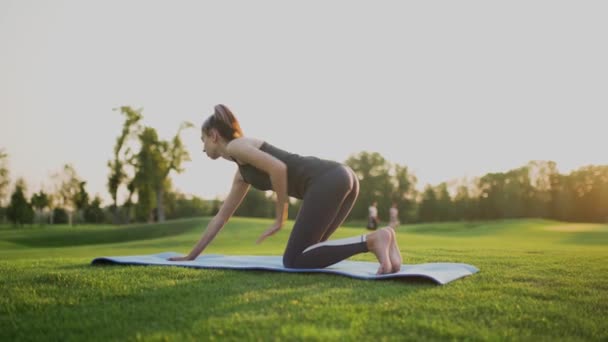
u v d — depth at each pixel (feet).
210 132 14.62
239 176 16.28
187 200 167.02
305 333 7.66
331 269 14.05
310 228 13.67
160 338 7.62
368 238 13.25
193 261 16.47
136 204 140.87
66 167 162.50
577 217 164.25
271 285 11.87
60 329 8.45
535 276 14.44
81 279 12.57
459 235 78.28
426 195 173.27
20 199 151.84
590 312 10.06
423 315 9.20
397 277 12.53
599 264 18.49
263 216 161.17
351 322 8.45
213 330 8.00
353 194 14.69
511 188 167.22
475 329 8.39
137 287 11.69
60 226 159.84
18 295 10.97
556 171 167.22
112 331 8.16
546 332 8.55
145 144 135.03
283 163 13.67
